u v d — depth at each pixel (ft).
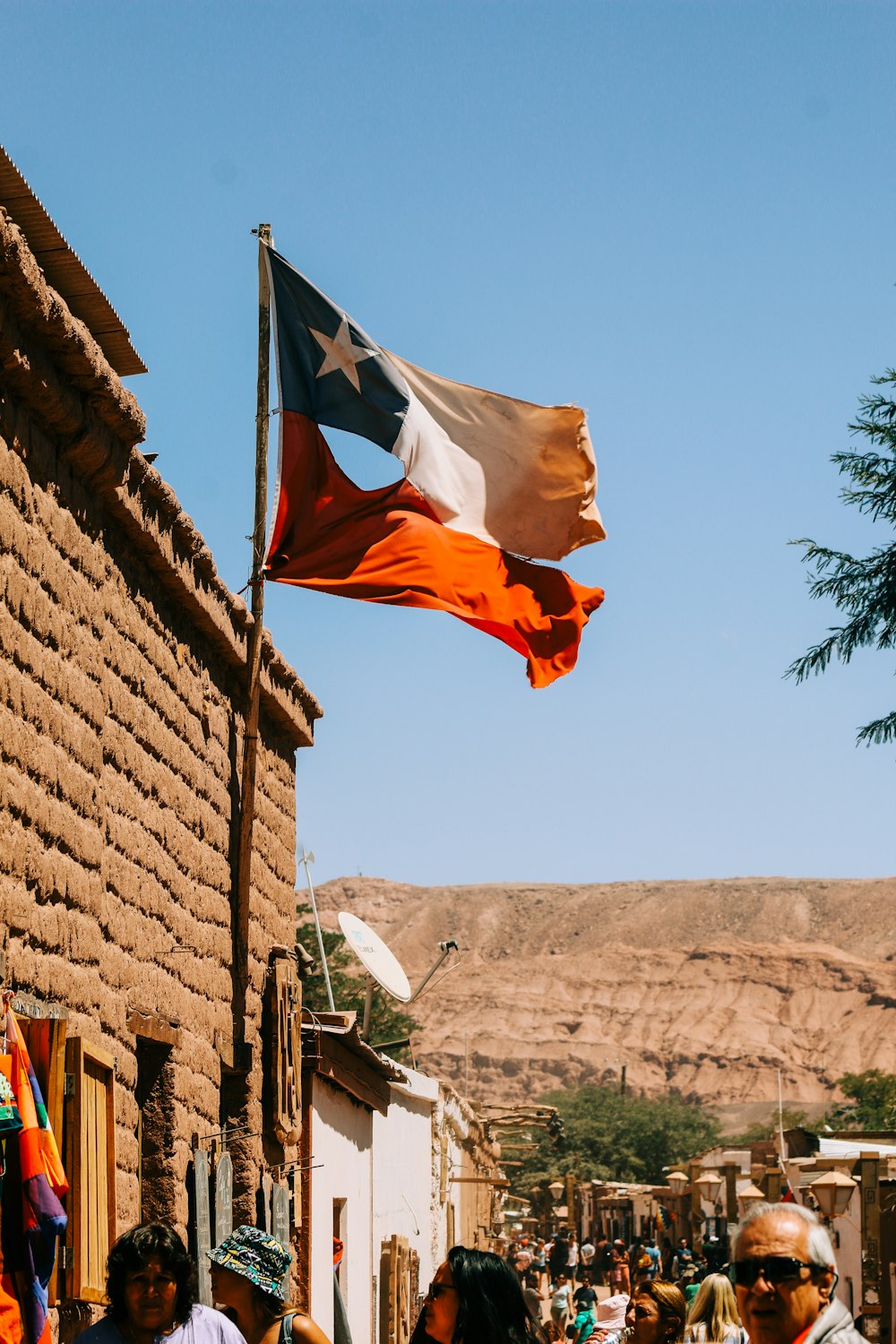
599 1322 31.53
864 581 67.31
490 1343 20.51
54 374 28.50
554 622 45.32
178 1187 37.01
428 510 44.45
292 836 52.06
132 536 34.45
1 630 26.27
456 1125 111.55
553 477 45.60
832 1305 16.16
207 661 41.55
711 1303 27.50
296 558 42.47
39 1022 26.18
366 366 43.98
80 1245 27.61
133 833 34.60
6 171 26.96
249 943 45.39
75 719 30.01
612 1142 381.19
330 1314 56.95
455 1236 114.32
